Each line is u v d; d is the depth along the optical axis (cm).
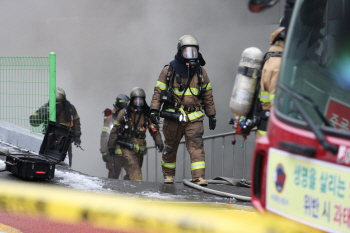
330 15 822
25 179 1339
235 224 859
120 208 1043
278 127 640
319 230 564
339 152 550
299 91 696
